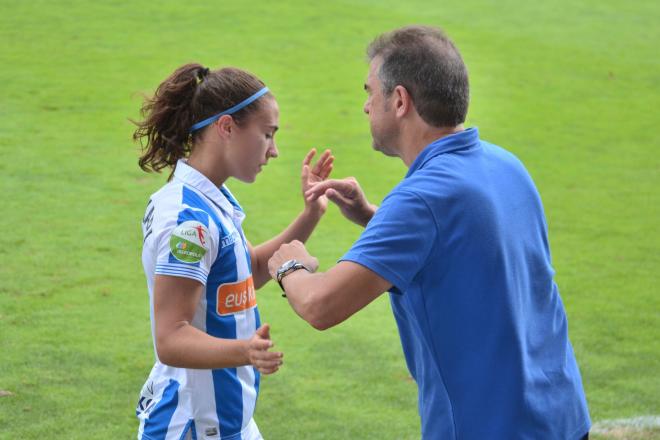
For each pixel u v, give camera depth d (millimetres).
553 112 41906
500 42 52875
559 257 25719
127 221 26484
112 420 15766
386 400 17156
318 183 10516
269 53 46562
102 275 22594
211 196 9570
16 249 23844
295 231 11180
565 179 33250
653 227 28672
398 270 8234
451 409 8594
